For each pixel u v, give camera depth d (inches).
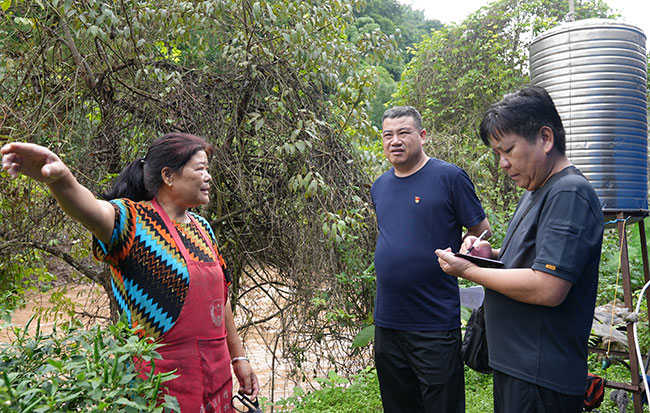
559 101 136.8
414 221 109.1
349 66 164.1
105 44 138.8
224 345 76.5
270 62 151.3
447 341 106.4
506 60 425.4
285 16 145.6
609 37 131.1
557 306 67.2
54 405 49.9
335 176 158.7
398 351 111.6
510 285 66.6
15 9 132.5
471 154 316.2
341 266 162.9
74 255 169.0
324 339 165.5
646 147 136.5
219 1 139.8
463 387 110.4
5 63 137.2
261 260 169.3
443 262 73.7
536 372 66.9
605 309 169.5
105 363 54.1
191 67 156.9
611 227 141.8
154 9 146.1
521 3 423.5
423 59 444.1
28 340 62.8
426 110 426.3
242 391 84.4
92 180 138.8
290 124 154.1
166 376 60.0
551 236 65.2
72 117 139.9
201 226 81.4
